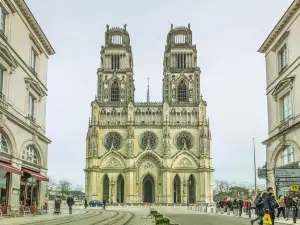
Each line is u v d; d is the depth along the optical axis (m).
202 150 148.62
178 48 159.38
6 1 53.53
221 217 62.81
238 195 192.50
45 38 71.69
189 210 106.19
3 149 54.81
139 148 150.88
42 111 73.69
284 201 52.25
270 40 69.19
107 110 152.75
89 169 146.62
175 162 149.12
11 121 55.59
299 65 57.16
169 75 156.12
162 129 151.62
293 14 59.28
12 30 56.81
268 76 71.88
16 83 58.78
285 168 53.84
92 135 149.12
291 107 60.19
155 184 148.62
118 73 157.12
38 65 71.38
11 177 56.47
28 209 62.09
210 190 146.88
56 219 52.75
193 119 152.38
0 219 48.69
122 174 148.50
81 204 155.38
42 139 71.81
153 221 51.34
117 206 137.12
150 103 154.00
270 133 70.12
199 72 156.62
